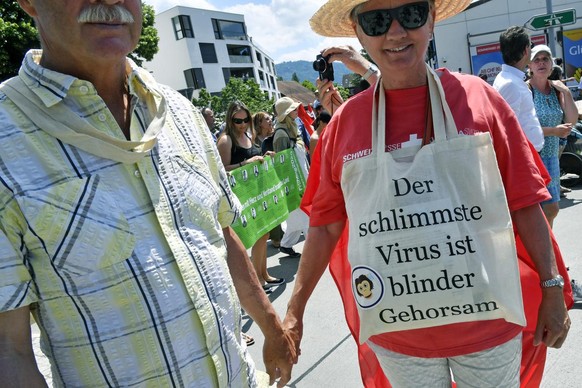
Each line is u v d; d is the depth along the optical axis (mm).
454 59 15867
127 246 1070
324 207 1819
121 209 1080
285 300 4160
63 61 1135
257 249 4457
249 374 1399
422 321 1496
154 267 1105
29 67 1077
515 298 1449
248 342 3430
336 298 3945
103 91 1201
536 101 3721
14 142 1000
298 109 5230
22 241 992
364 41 1600
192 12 44688
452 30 15672
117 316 1070
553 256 1566
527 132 3236
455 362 1613
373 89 1621
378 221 1485
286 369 1688
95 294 1043
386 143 1558
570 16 8133
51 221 991
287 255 5445
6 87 1065
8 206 963
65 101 1096
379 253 1493
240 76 50188
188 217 1225
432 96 1490
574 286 3221
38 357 2166
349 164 1557
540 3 14805
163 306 1113
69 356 1081
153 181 1154
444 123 1467
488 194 1420
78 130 1064
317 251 1856
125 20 1114
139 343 1092
